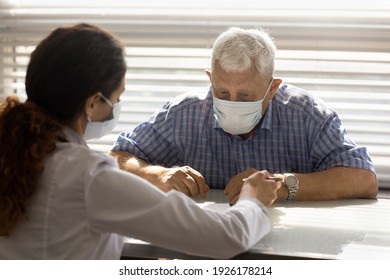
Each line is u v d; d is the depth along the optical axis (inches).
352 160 70.9
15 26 96.2
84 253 46.1
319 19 87.2
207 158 77.7
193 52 92.0
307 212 63.3
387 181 88.9
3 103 47.1
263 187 54.0
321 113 74.0
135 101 94.3
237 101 67.6
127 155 76.4
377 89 88.0
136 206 44.6
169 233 45.0
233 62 65.2
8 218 44.8
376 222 59.7
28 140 44.7
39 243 46.3
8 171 44.3
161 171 69.8
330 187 68.5
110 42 47.9
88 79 46.6
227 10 90.1
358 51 86.7
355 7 86.4
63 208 45.4
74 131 48.5
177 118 77.8
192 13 90.8
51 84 46.3
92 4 94.2
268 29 88.6
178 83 93.0
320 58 88.0
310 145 74.4
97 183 44.6
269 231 54.7
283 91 76.7
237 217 48.1
